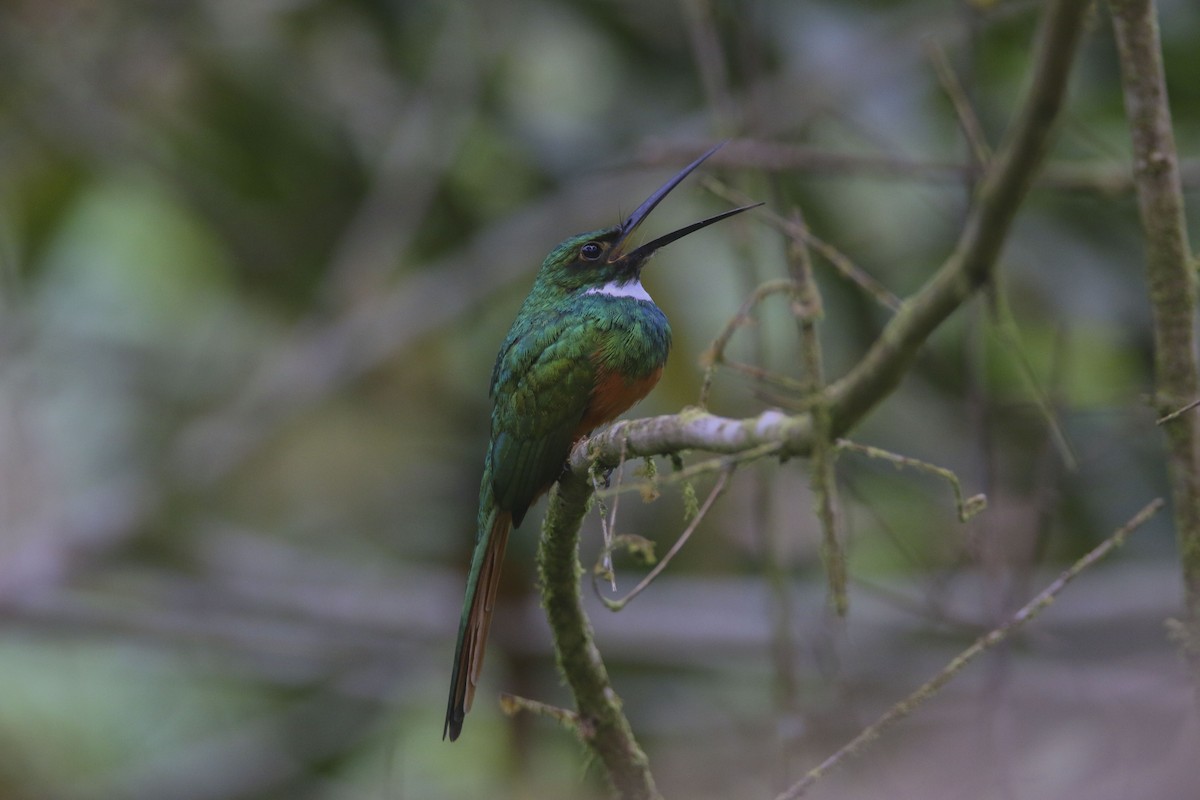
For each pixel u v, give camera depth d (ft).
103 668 39.14
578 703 16.98
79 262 40.19
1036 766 22.44
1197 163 26.27
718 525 34.40
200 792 36.37
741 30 30.45
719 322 34.24
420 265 39.81
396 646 36.96
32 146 39.88
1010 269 32.60
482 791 32.30
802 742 22.13
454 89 37.47
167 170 39.96
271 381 37.81
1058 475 25.16
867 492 32.32
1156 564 30.55
